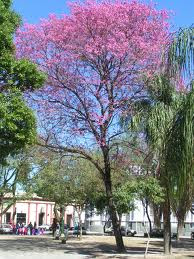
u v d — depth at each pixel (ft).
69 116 80.79
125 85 77.30
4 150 40.65
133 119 70.13
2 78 40.60
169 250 77.66
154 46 74.49
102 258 72.54
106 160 83.15
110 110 78.48
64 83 79.25
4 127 38.09
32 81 41.57
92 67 79.20
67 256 76.64
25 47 77.82
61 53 77.92
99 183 118.73
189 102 42.06
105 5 77.56
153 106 66.69
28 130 39.78
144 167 74.59
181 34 44.16
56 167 115.85
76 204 134.10
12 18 43.50
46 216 282.77
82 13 76.64
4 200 163.63
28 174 139.95
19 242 111.34
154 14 78.13
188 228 209.56
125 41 75.66
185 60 43.78
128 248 96.02
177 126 43.27
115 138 81.71
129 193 70.69
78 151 84.84
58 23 78.23
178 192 43.19
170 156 43.47
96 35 76.59
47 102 79.82
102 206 85.66
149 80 71.92
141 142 76.18
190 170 41.52
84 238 138.41
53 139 83.05
